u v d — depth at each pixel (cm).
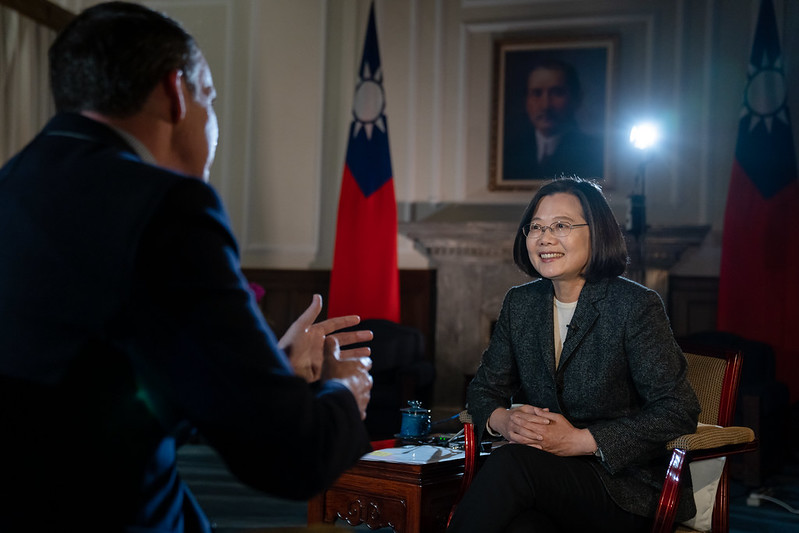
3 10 492
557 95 604
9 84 495
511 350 219
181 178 86
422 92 629
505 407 215
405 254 620
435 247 603
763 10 536
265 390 81
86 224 83
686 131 582
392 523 212
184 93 99
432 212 623
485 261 598
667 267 566
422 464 209
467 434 212
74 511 81
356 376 108
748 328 520
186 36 99
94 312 81
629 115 593
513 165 611
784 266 518
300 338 121
